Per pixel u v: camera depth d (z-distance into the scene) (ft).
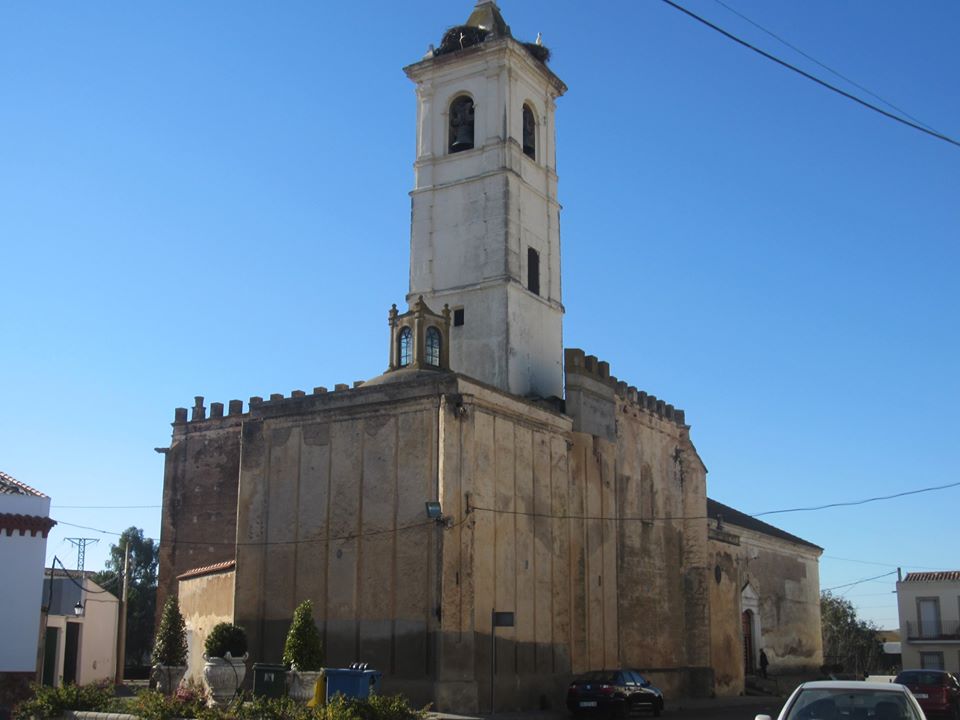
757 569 207.21
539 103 148.77
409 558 108.58
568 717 111.34
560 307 144.77
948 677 108.99
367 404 115.75
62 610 168.45
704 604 167.02
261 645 116.98
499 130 138.41
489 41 140.46
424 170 143.13
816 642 237.86
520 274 136.46
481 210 137.08
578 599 129.80
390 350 123.44
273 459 121.70
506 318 131.75
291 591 116.47
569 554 128.77
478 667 108.17
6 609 99.50
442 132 143.74
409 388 112.88
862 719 45.88
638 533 152.46
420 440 111.04
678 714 126.62
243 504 122.31
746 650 197.26
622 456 150.82
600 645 132.67
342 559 113.39
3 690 97.81
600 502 138.00
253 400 161.48
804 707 47.32
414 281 140.26
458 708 103.40
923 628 258.78
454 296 136.46
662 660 153.89
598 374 144.36
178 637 114.21
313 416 119.75
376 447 114.11
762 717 46.52
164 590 163.43
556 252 146.20
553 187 148.15
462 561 107.45
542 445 126.21
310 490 117.91
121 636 167.73
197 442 167.63
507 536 116.26
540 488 124.26
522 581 117.91
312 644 92.22
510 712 109.91
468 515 109.09
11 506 101.86
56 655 159.94
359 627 110.22
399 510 110.63
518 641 115.55
